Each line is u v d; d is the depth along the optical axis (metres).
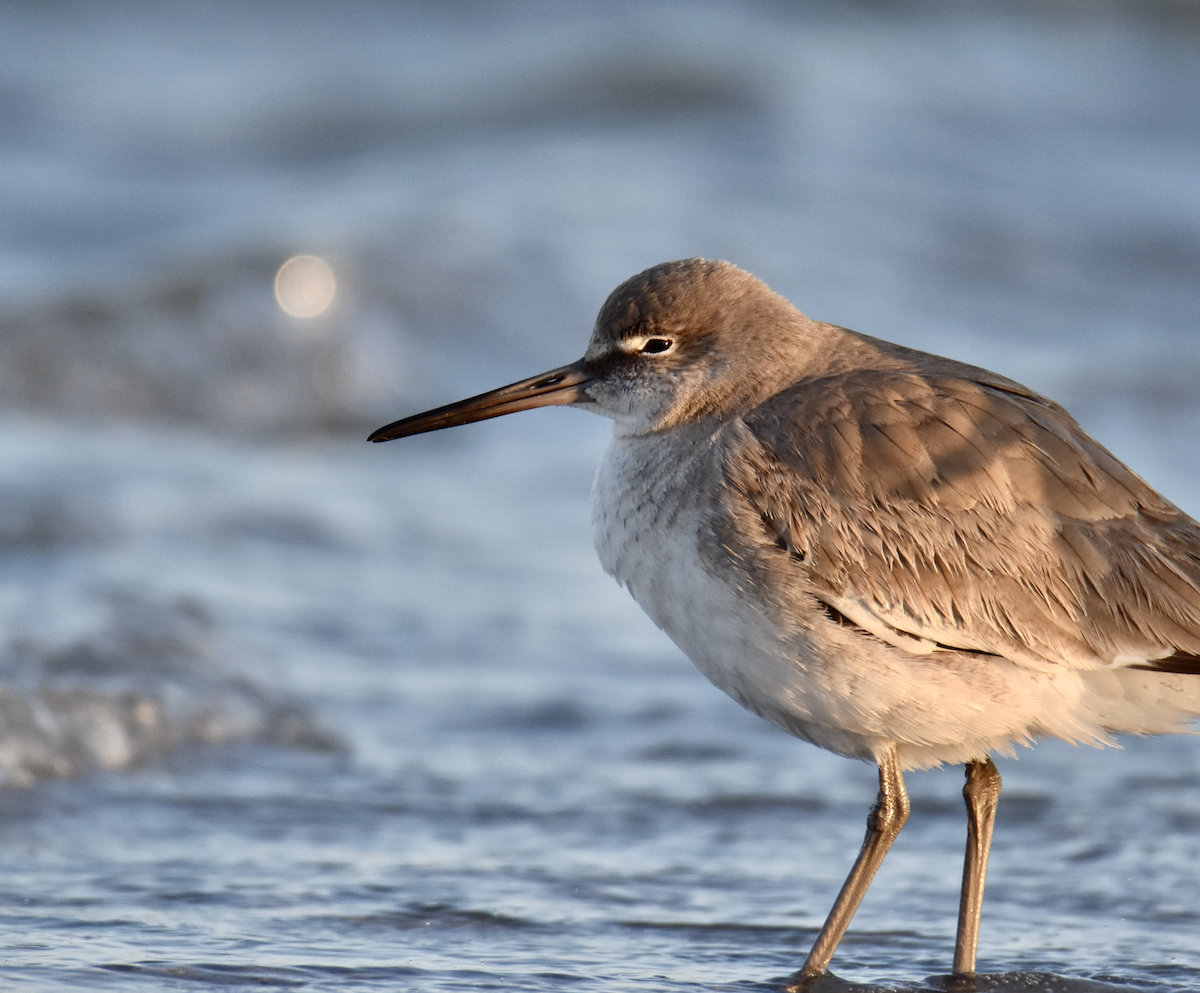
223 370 22.53
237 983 8.28
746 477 8.95
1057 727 8.92
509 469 20.00
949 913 9.63
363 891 9.61
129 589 13.64
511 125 33.84
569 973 8.64
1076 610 8.79
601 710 12.83
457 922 9.26
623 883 9.88
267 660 12.97
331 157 34.12
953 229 27.83
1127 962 8.91
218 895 9.45
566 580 15.97
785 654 8.80
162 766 11.31
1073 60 39.72
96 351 22.34
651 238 26.61
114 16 43.12
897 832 8.98
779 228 27.23
